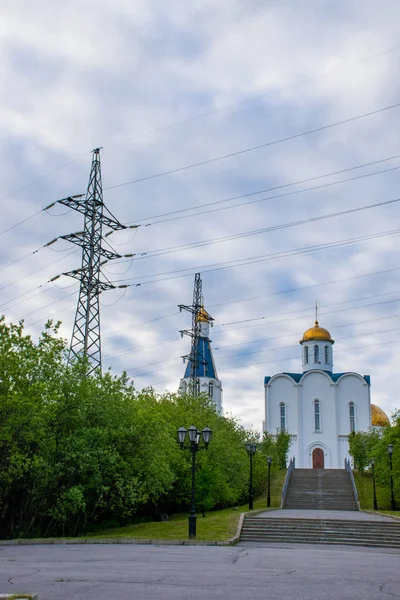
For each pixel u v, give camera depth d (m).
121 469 35.66
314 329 95.06
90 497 35.41
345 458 84.75
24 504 32.72
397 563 20.22
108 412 35.53
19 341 32.53
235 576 15.20
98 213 42.84
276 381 91.25
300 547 27.55
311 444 87.88
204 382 96.12
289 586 13.51
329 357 93.81
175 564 18.03
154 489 38.69
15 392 30.81
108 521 42.84
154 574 15.26
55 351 33.91
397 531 31.56
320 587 13.44
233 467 54.00
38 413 30.50
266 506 55.03
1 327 32.34
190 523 29.14
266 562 19.39
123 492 34.59
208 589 12.81
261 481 66.75
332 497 58.78
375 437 73.75
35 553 21.95
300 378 91.88
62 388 34.50
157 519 45.97
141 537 29.06
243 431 69.62
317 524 32.75
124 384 38.59
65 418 34.47
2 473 30.20
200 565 17.88
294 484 65.00
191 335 75.31
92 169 43.53
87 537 29.81
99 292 41.91
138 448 36.56
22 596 10.74
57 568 16.52
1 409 29.77
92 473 34.56
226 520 34.66
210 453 48.75
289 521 33.25
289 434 87.06
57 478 33.56
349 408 88.56
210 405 65.19
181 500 47.53
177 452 44.75
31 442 32.28
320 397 89.50
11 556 20.62
